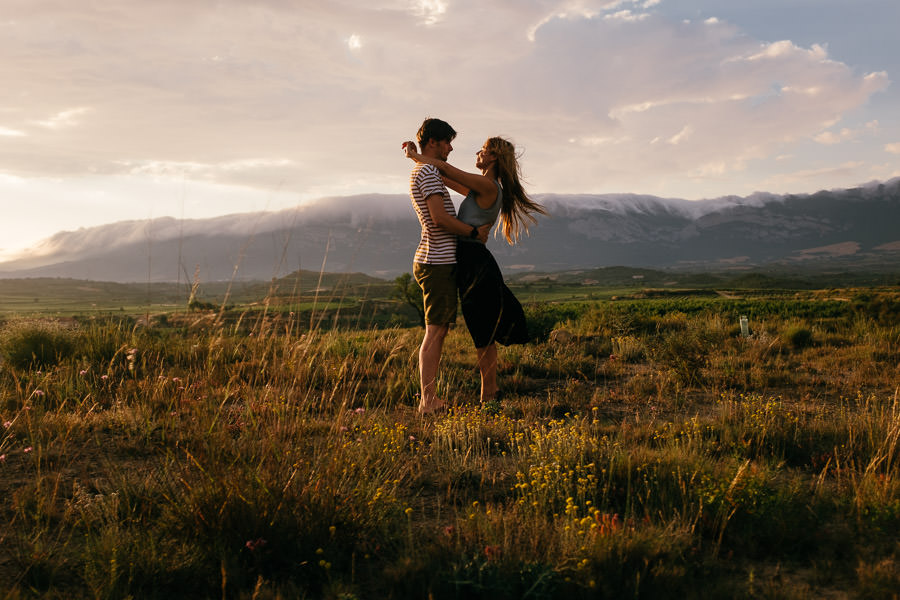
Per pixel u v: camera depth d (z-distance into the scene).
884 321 13.09
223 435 3.45
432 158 4.96
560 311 19.17
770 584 2.29
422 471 3.72
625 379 7.35
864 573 2.32
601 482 3.43
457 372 7.09
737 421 4.79
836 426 4.61
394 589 2.28
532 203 5.39
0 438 3.95
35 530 2.71
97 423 4.36
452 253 5.00
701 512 2.95
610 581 2.30
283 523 2.62
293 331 4.68
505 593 2.19
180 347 6.56
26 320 6.94
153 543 2.45
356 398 5.52
